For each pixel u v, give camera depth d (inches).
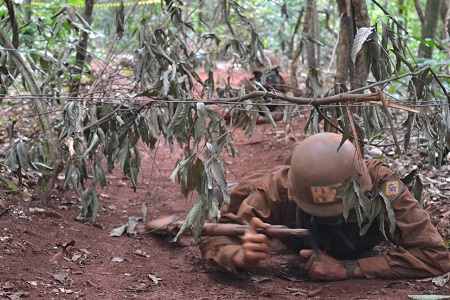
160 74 204.1
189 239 195.9
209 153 149.6
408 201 161.9
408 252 160.2
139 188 248.4
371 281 161.8
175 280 164.9
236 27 495.2
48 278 156.7
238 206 177.5
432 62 273.0
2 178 195.0
